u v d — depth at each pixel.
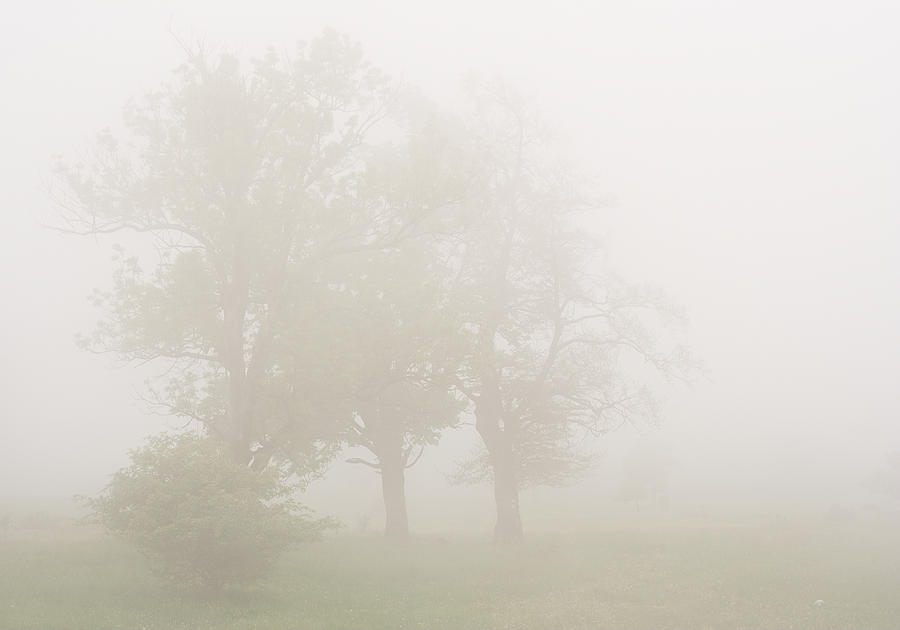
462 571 24.02
